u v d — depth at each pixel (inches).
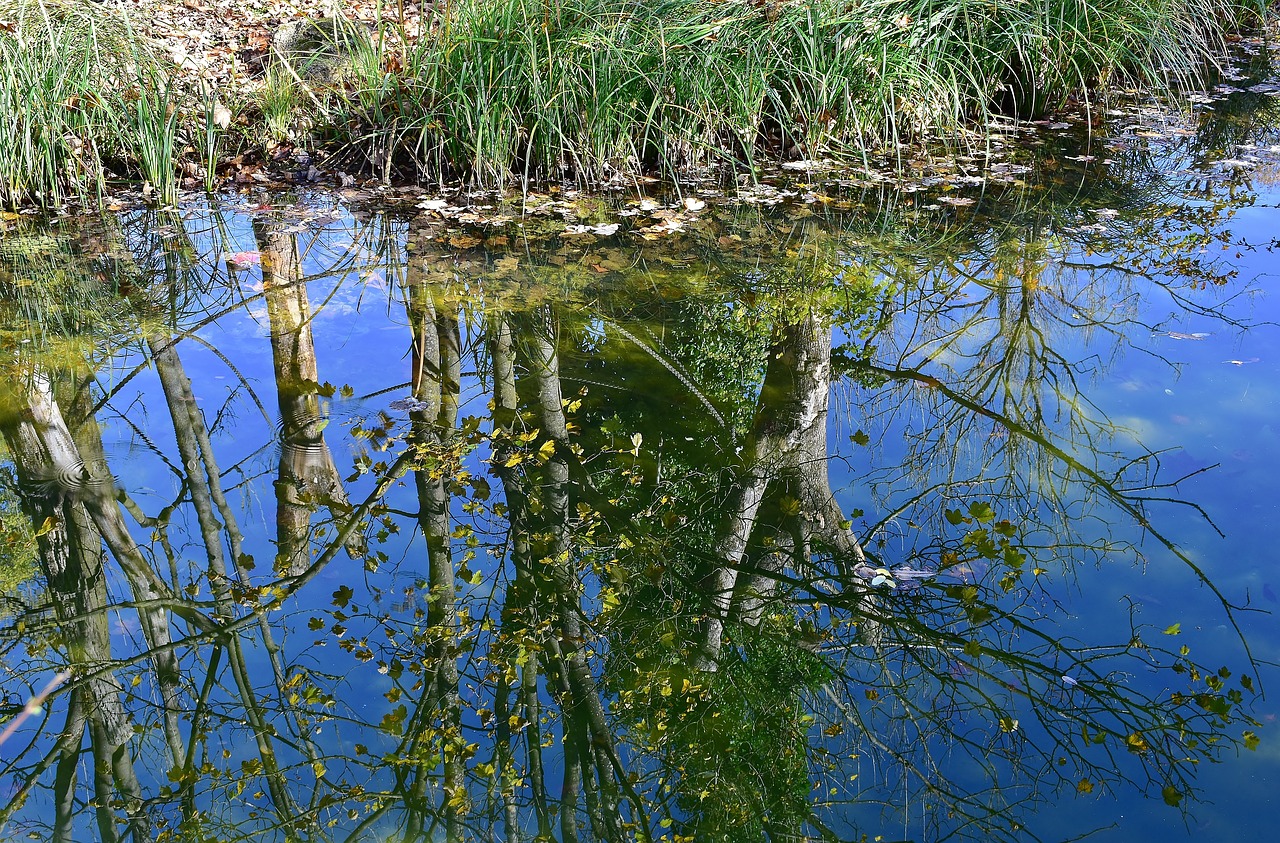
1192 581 129.6
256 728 115.6
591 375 177.6
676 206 242.8
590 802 108.8
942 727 115.6
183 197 242.2
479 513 149.7
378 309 197.0
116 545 141.5
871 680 123.4
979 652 123.6
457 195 246.8
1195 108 314.3
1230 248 221.0
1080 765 107.6
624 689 124.0
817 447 163.8
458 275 207.8
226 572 137.9
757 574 141.6
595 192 250.5
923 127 277.6
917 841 101.8
